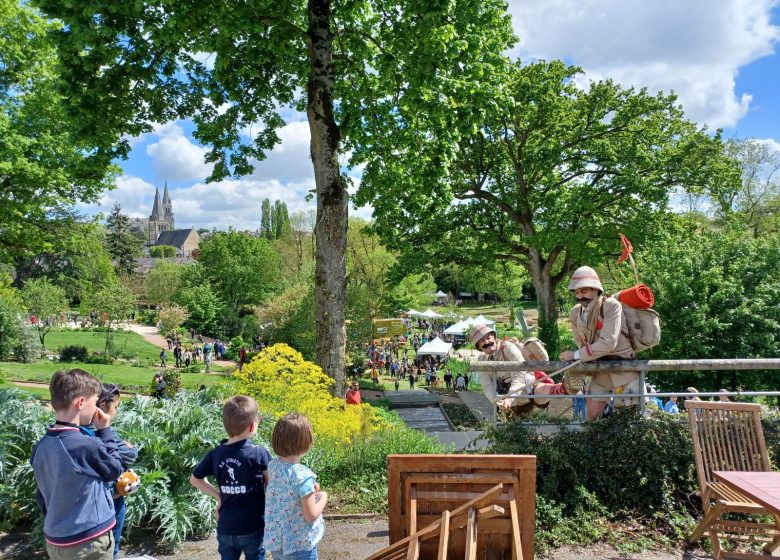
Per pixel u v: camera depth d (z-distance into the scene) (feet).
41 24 71.92
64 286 200.44
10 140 66.08
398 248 69.00
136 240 320.09
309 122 38.73
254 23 34.94
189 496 17.85
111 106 38.42
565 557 15.28
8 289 125.90
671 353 57.06
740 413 16.11
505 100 42.60
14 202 71.15
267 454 12.18
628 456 17.84
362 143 45.93
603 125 93.40
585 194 91.30
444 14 36.24
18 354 121.19
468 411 71.00
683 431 18.25
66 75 34.91
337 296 37.42
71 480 10.03
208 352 136.67
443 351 131.34
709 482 15.67
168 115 45.24
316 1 38.11
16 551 16.24
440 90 39.09
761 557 13.98
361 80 46.65
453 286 340.18
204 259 244.01
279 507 10.95
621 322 18.75
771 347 55.06
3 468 17.24
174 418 20.13
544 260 100.94
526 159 94.12
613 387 19.11
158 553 16.39
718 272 57.21
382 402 76.28
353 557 15.87
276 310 144.36
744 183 153.38
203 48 38.17
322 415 24.94
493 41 43.19
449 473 11.64
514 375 23.15
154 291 245.86
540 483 17.94
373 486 21.79
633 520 16.99
